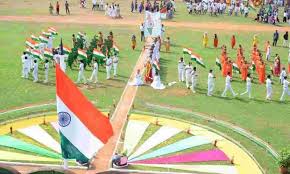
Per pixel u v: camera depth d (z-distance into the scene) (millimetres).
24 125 37938
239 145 35781
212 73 49125
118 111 41344
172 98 45250
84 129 27172
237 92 47969
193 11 91000
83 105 26797
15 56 58000
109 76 50188
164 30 73750
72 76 50688
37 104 42594
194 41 69438
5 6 91875
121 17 84688
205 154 34406
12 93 45312
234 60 60219
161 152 34500
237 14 91125
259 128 39031
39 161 32375
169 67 55469
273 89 49688
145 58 58594
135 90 47000
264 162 33281
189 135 37281
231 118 40938
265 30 78562
